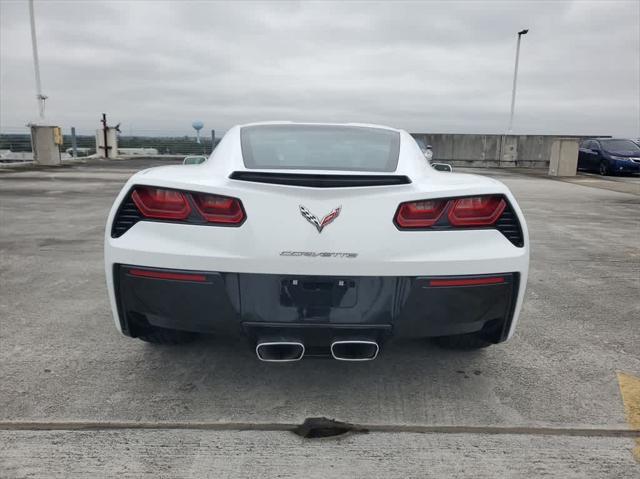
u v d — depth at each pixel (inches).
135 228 87.2
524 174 735.1
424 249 84.6
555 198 441.7
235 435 86.7
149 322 92.2
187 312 86.8
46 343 121.4
